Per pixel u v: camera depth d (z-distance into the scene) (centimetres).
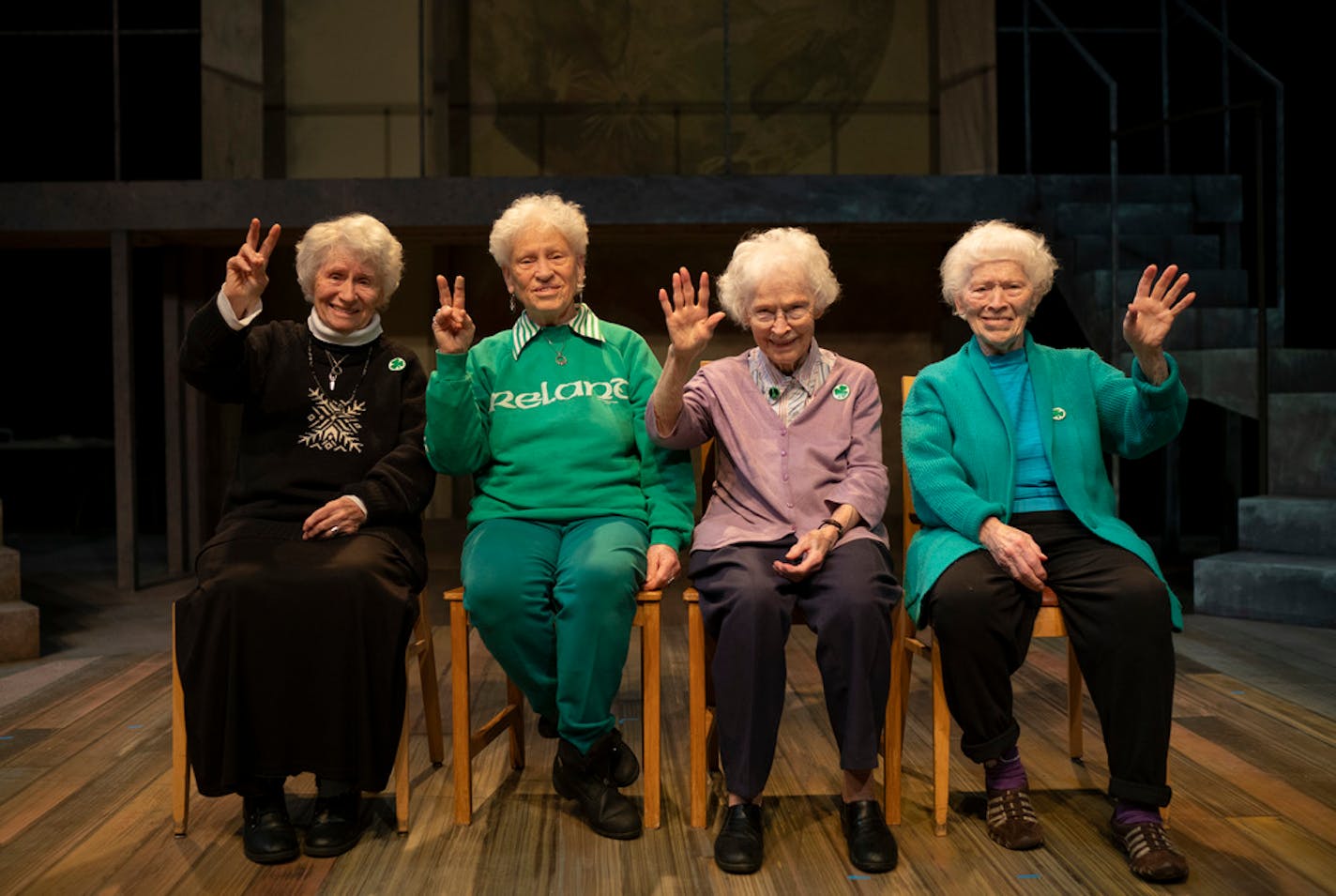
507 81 516
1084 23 602
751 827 192
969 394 216
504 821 211
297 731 193
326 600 193
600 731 203
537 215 221
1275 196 552
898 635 212
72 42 634
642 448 222
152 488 689
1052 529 207
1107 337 450
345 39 496
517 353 223
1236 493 511
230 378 212
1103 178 488
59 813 215
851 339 515
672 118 519
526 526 214
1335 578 357
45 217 447
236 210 445
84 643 363
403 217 442
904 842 200
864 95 514
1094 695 194
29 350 691
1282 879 183
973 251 217
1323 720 266
